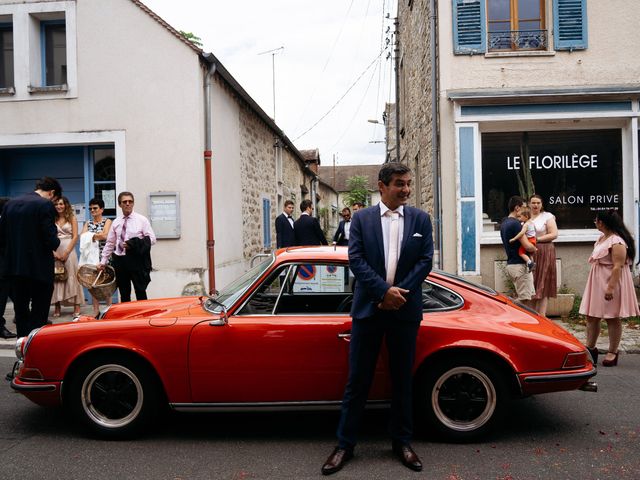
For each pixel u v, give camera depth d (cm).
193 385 392
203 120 945
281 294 409
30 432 420
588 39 925
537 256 714
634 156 925
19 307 578
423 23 1118
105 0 933
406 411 359
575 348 390
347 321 393
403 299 331
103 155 988
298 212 2127
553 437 405
